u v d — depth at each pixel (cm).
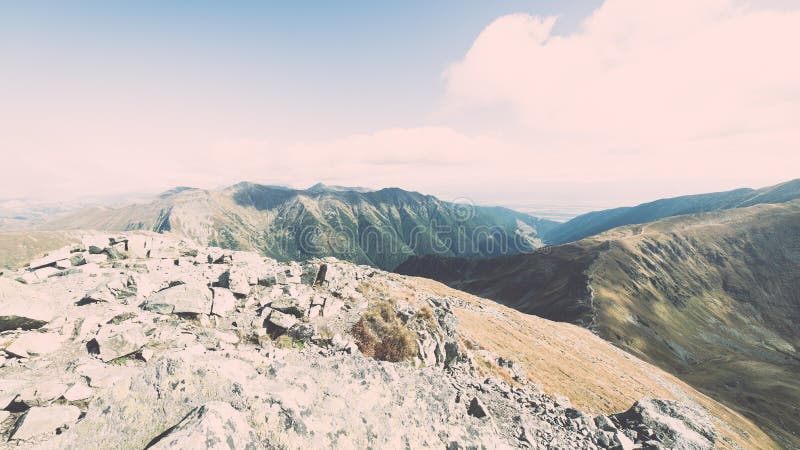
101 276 2647
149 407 1043
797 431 11862
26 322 1638
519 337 6819
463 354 3422
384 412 1350
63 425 1083
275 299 2559
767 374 15925
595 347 11231
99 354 1614
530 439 1820
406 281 7544
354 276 3594
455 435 1388
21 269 2622
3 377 1352
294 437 1034
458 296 9769
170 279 2766
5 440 1010
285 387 1273
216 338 2017
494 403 2303
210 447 858
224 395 1110
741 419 10119
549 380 5003
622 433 2327
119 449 918
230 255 3847
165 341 1820
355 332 2589
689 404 9138
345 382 1499
